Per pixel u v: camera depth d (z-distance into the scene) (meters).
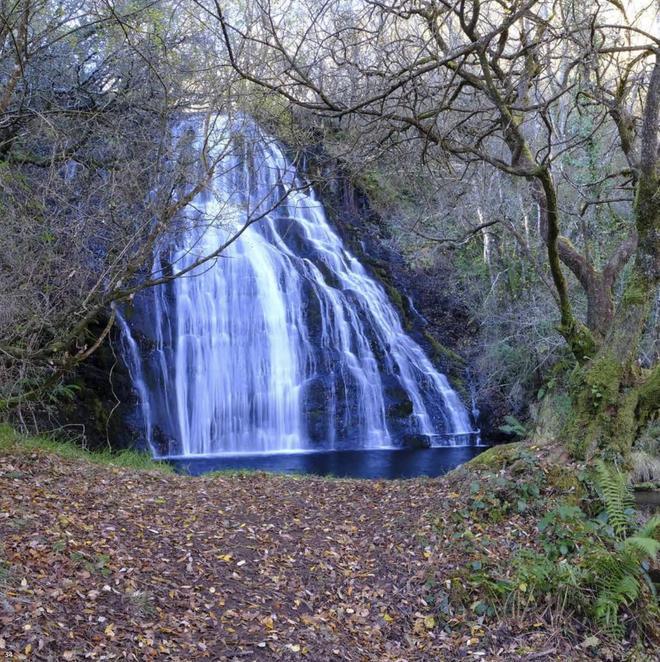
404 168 10.87
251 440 19.25
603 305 9.16
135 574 5.48
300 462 17.05
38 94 10.48
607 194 13.62
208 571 5.91
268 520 7.34
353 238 24.67
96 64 12.40
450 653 5.37
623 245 9.44
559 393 16.20
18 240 9.52
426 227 18.09
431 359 22.38
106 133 10.27
